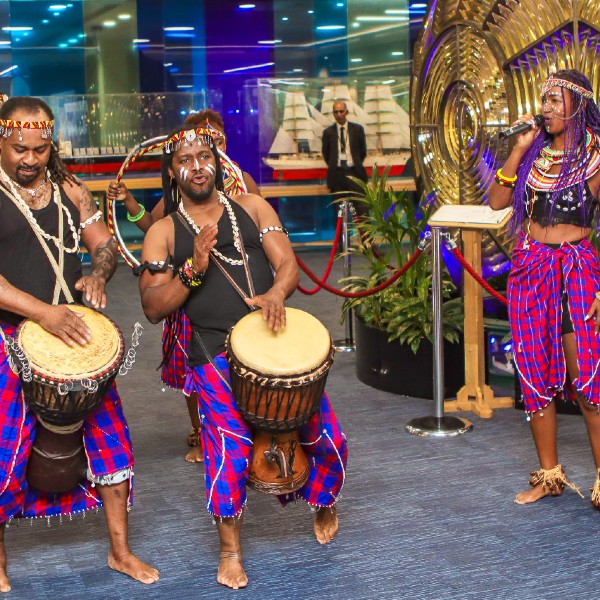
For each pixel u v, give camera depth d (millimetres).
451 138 6332
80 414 3111
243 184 3973
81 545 3771
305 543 3719
